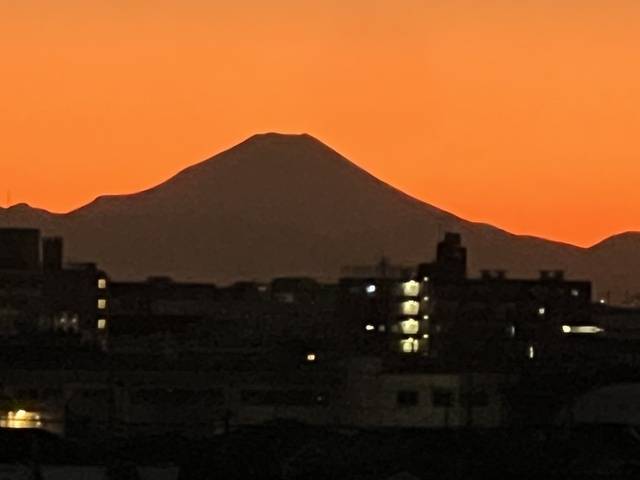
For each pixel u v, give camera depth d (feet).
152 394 368.89
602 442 268.82
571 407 309.42
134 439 280.51
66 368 374.43
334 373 367.45
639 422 310.65
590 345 476.95
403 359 380.17
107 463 245.24
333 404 361.51
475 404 343.87
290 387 364.79
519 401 338.75
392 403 348.59
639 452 264.52
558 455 258.98
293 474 253.24
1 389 367.04
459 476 247.70
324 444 264.52
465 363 377.30
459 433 275.59
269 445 264.93
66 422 338.95
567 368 380.78
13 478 231.50
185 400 367.86
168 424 346.74
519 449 261.65
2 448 246.06
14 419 349.61
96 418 355.36
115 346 476.95
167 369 374.43
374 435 270.87
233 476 252.21
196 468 251.60
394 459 257.96
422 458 257.34
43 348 407.64
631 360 441.68
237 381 368.48
